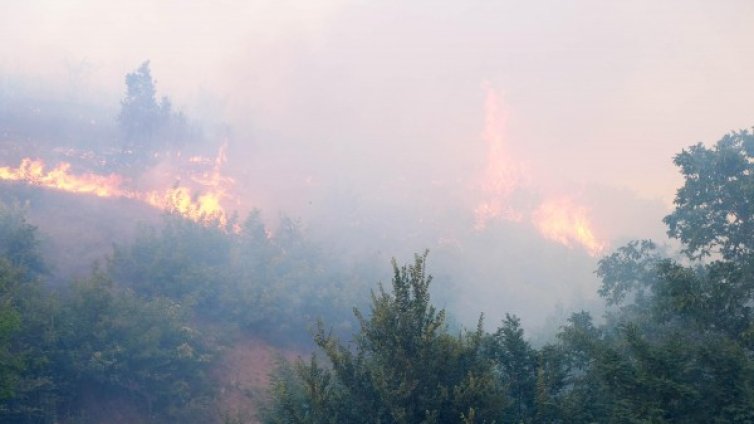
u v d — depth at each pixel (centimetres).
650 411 1159
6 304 1761
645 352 1270
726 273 1593
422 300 1366
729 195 1989
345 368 1381
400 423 1232
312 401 1341
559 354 1588
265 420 1762
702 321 1565
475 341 1378
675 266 1691
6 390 1680
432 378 1302
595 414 1359
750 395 1112
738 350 1222
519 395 1497
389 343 1332
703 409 1189
